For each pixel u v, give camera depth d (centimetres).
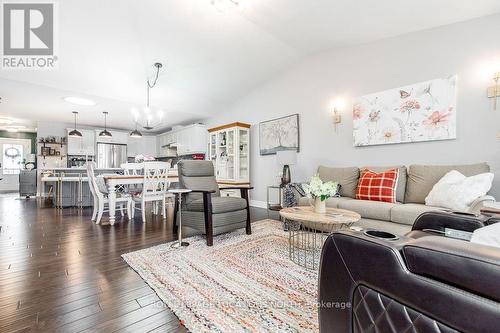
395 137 308
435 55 280
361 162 346
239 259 212
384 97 319
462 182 216
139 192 414
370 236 73
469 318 49
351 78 358
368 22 288
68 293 155
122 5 270
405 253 61
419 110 288
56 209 475
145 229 318
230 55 388
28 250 235
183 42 341
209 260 210
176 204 296
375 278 66
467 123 258
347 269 74
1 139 873
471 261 50
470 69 256
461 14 251
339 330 76
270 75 475
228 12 287
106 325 124
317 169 379
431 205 236
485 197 193
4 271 187
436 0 234
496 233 79
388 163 318
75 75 395
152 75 419
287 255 221
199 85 479
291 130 443
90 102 517
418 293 57
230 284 167
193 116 657
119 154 774
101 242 261
